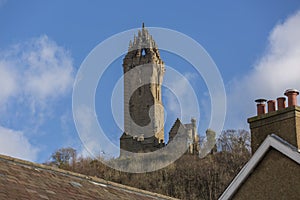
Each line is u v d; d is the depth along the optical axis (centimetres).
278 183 1645
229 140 10169
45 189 1540
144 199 1845
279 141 1659
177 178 9738
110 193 1747
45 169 1670
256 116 1773
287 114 1681
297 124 1658
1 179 1477
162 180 9862
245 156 9700
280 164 1652
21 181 1519
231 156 9794
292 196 1606
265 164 1688
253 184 1703
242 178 1720
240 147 9962
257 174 1700
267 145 1681
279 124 1698
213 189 9294
